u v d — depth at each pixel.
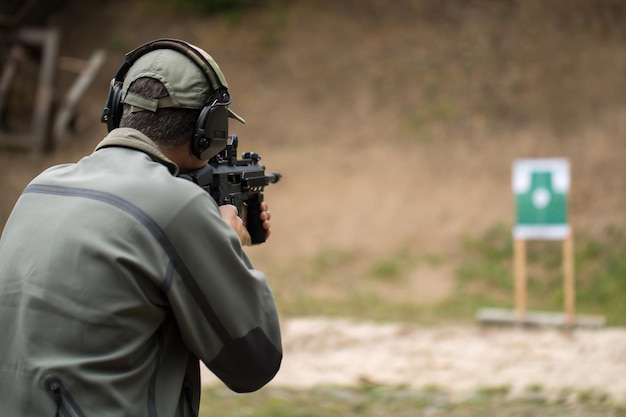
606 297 14.09
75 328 2.47
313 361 9.58
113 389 2.48
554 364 9.32
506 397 7.89
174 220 2.54
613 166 17.44
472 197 17.27
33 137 18.27
